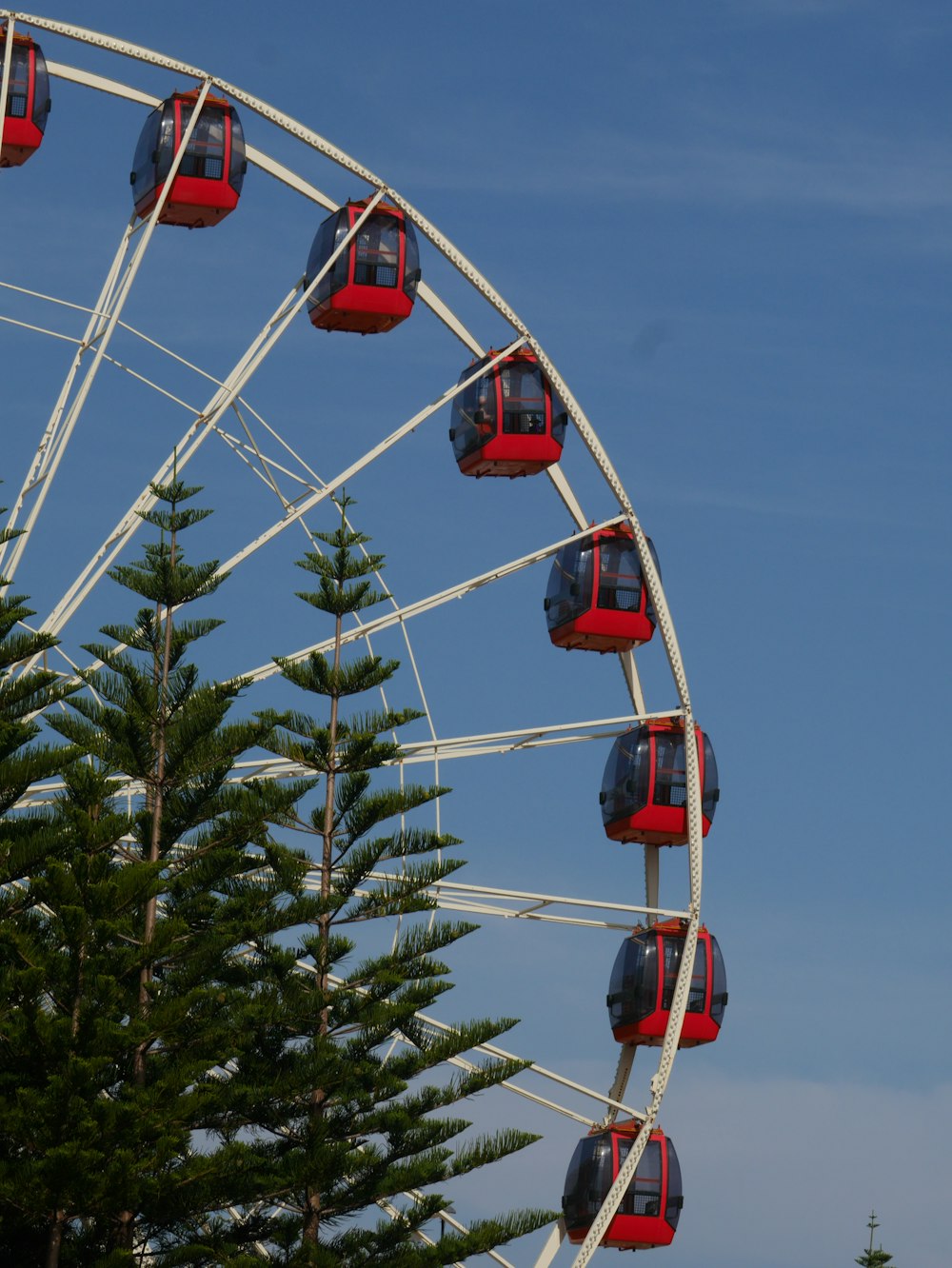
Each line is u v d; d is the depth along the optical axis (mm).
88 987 54031
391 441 66062
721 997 71688
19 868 55719
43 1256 54812
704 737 73438
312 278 72312
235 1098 57031
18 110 67562
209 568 60812
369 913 60406
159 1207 56094
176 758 58719
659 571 73875
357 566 63250
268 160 71125
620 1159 69688
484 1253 59250
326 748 60969
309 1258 56625
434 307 74000
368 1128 58906
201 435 63938
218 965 57938
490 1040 60438
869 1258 98375
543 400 73500
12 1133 52094
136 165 70500
